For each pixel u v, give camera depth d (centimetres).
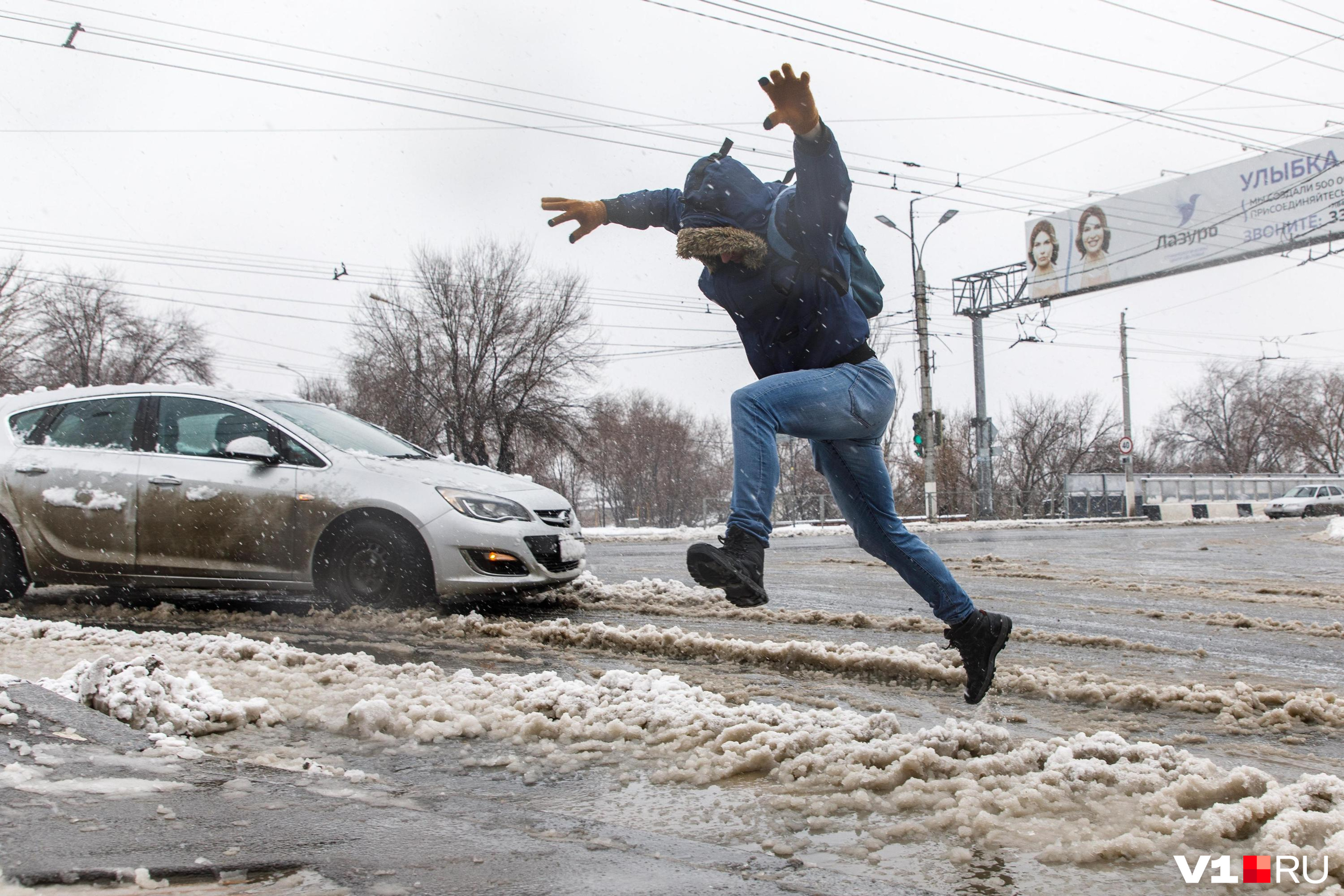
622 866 166
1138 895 159
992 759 227
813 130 225
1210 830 182
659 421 5450
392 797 205
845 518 286
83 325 3691
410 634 462
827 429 251
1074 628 518
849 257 259
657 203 278
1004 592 704
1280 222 2859
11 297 3297
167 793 195
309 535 521
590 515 6300
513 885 155
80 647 381
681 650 410
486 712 285
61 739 226
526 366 3216
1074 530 2319
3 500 549
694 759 237
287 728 275
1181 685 357
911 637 473
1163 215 3098
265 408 559
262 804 191
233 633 393
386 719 271
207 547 529
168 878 152
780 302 249
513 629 462
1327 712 303
